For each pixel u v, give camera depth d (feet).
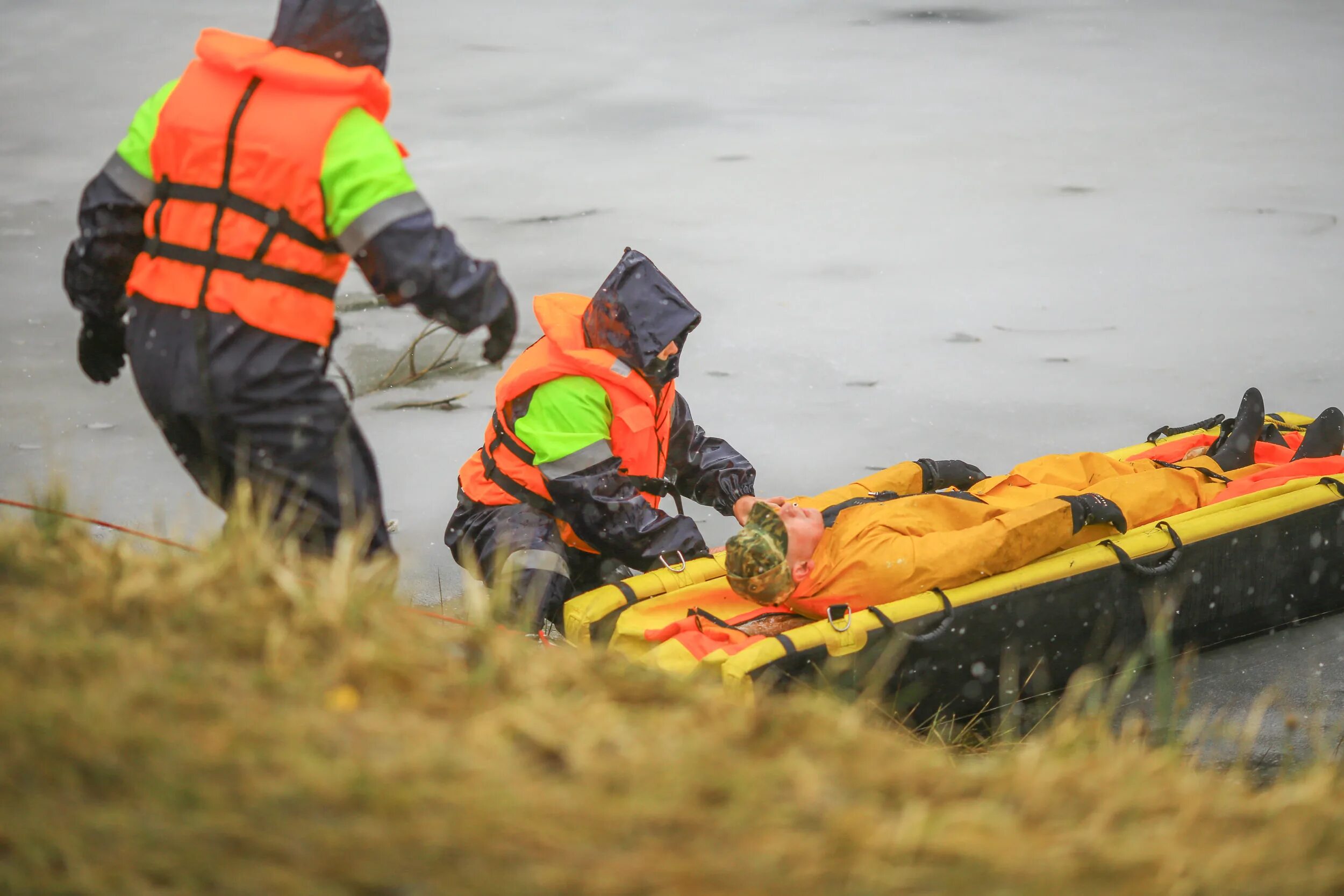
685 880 21.22
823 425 78.59
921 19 226.79
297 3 38.40
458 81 186.29
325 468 38.91
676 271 110.01
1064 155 147.13
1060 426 77.87
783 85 183.32
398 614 29.17
